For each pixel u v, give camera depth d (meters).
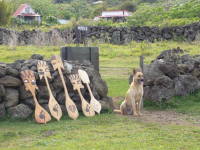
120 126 8.11
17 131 7.57
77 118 8.83
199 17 35.06
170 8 42.12
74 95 9.37
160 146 6.59
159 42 28.53
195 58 12.08
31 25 43.03
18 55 21.16
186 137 7.29
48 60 9.38
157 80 10.63
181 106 10.58
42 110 8.45
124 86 13.75
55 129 7.77
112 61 20.61
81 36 30.00
